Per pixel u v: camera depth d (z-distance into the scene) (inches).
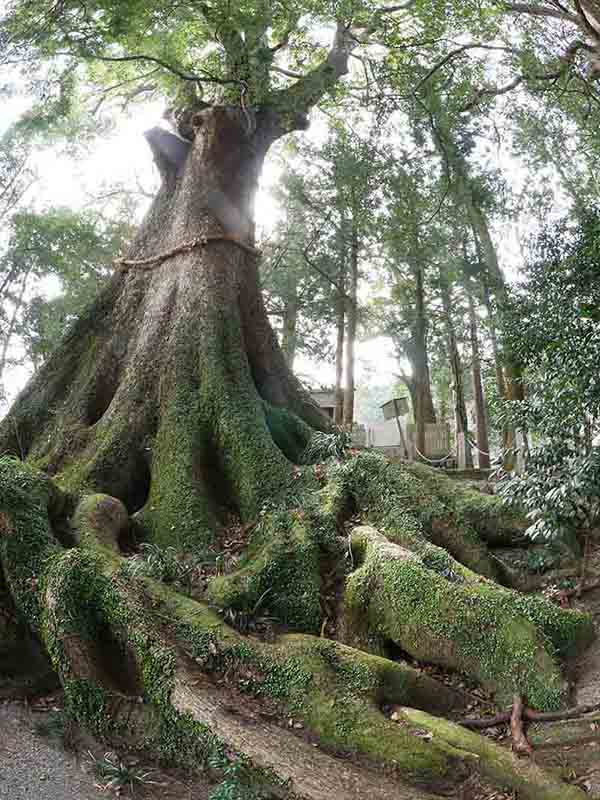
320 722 245.1
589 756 235.5
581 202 613.6
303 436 470.3
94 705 261.4
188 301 498.6
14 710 275.0
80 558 292.8
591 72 582.6
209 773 237.3
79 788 232.7
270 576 329.1
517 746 241.8
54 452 451.5
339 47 576.4
